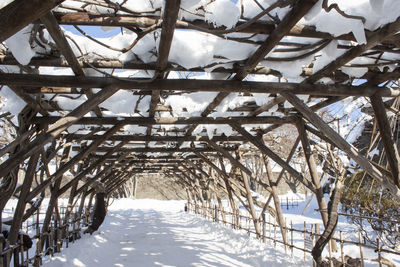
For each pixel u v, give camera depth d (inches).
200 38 116.0
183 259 244.7
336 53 117.6
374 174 131.8
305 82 142.3
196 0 78.7
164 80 133.1
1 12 56.2
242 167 270.8
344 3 93.6
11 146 149.3
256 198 359.9
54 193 237.0
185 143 323.0
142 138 255.3
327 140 187.6
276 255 229.1
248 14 97.0
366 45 106.0
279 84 141.2
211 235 375.2
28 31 93.5
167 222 529.3
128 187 1068.5
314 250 165.2
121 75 154.2
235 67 128.5
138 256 259.1
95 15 92.1
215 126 238.8
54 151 210.7
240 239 311.4
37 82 122.6
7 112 164.9
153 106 176.4
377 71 142.7
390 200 227.9
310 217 485.1
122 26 95.7
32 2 56.1
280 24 91.4
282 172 257.3
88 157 334.6
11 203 667.4
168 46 100.5
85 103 125.4
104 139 203.3
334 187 169.9
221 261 237.1
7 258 152.1
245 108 196.9
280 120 200.8
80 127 224.2
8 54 110.7
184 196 1095.6
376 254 193.9
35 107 161.2
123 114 201.0
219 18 93.5
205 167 504.4
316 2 80.7
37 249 197.9
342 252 166.1
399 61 127.5
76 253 243.6
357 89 145.7
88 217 406.3
